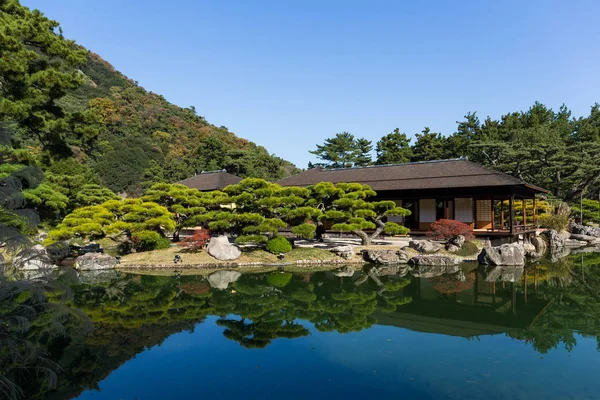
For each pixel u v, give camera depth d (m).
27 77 18.94
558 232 31.11
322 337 9.45
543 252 25.81
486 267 19.27
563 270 18.83
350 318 11.12
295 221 21.05
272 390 6.73
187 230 30.05
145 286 15.19
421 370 7.49
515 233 23.05
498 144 37.78
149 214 20.16
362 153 58.69
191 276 17.12
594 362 7.83
